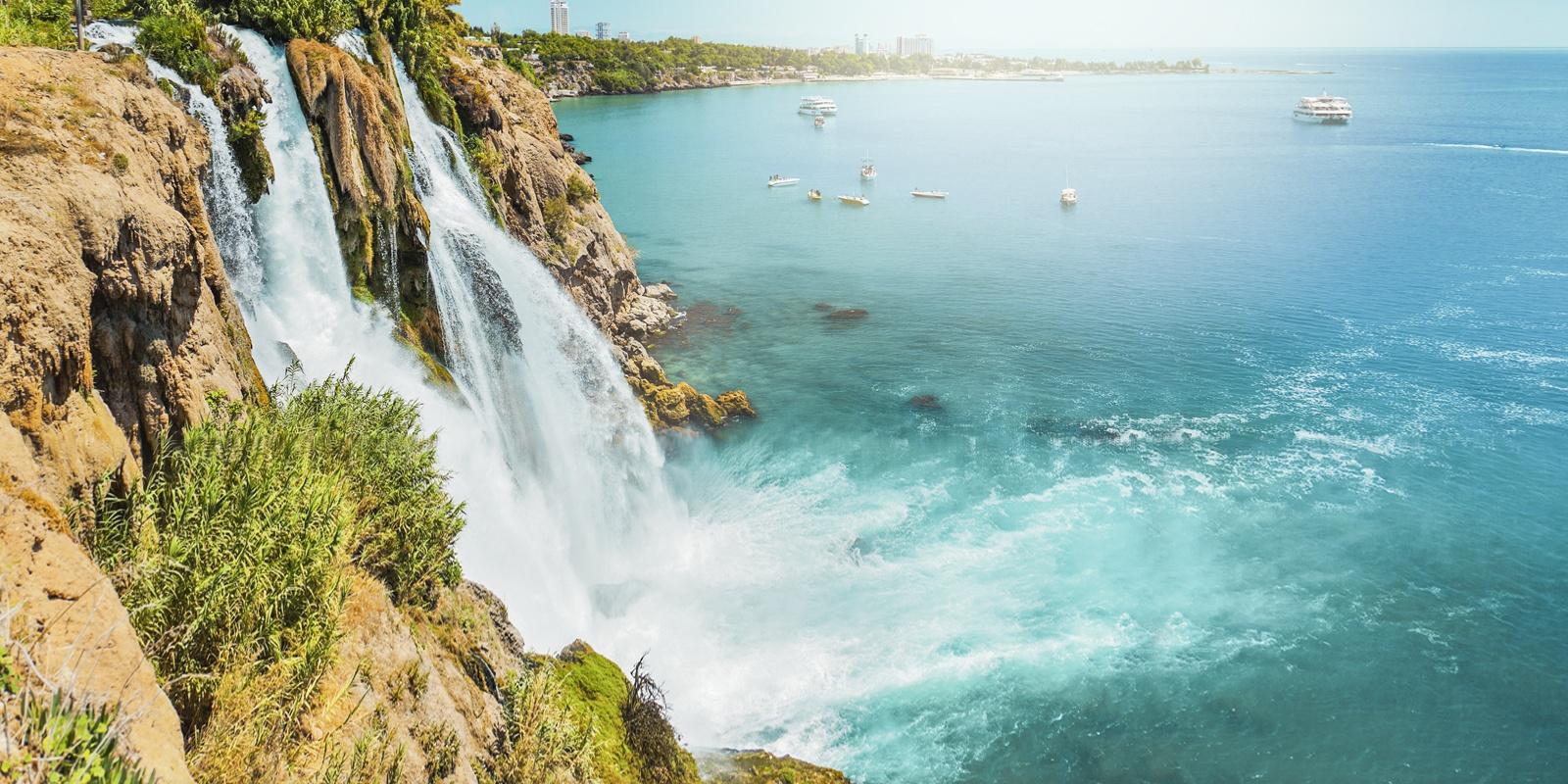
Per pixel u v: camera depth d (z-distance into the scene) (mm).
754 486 34688
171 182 15781
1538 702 24156
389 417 16531
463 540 21578
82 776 5441
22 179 11047
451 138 36906
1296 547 30625
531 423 31000
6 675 5719
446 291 28812
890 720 22734
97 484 10000
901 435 39031
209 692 8805
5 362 8977
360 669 10438
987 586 28312
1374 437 38469
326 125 25297
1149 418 40531
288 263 23484
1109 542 30844
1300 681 24609
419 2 36906
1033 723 22891
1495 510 32906
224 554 9828
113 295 11578
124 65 17656
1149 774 21641
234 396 14531
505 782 12805
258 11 25391
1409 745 22750
